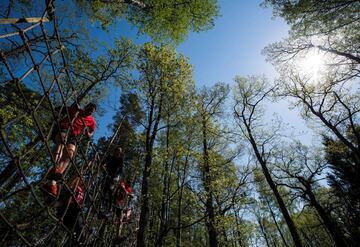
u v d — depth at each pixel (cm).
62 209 370
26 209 784
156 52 1484
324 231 3522
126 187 711
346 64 1841
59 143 384
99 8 965
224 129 1964
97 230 470
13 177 816
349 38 1720
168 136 1630
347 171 2439
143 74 1512
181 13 957
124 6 969
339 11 1538
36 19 226
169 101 1534
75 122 414
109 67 1434
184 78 1505
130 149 1602
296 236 1716
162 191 1484
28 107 220
